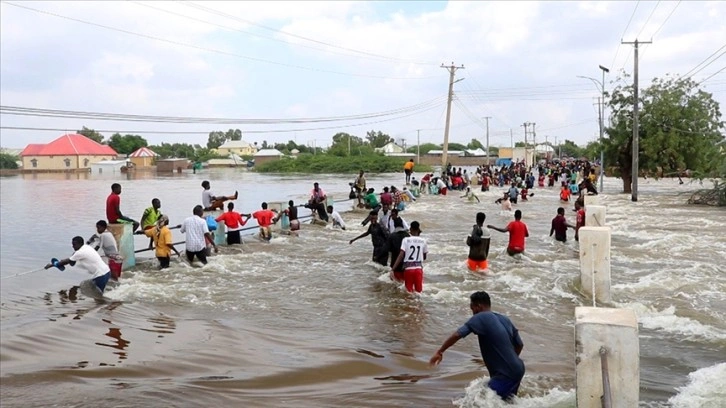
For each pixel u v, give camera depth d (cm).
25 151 8812
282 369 780
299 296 1182
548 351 841
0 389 709
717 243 1786
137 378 756
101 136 11694
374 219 1501
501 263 1490
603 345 520
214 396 691
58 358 823
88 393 698
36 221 2880
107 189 4994
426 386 713
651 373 738
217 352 849
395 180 6334
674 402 642
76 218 3003
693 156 3941
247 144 15112
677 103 3934
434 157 11675
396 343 892
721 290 1177
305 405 663
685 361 783
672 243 1783
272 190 4772
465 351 853
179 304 1120
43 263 1856
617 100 4109
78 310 1077
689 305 1066
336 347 871
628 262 1501
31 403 669
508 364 628
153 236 1433
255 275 1374
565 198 3491
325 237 1989
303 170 8969
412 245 1183
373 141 15188
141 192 4603
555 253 1641
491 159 11444
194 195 4288
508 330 645
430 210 2944
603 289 1106
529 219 2548
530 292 1183
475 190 4484
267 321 1014
